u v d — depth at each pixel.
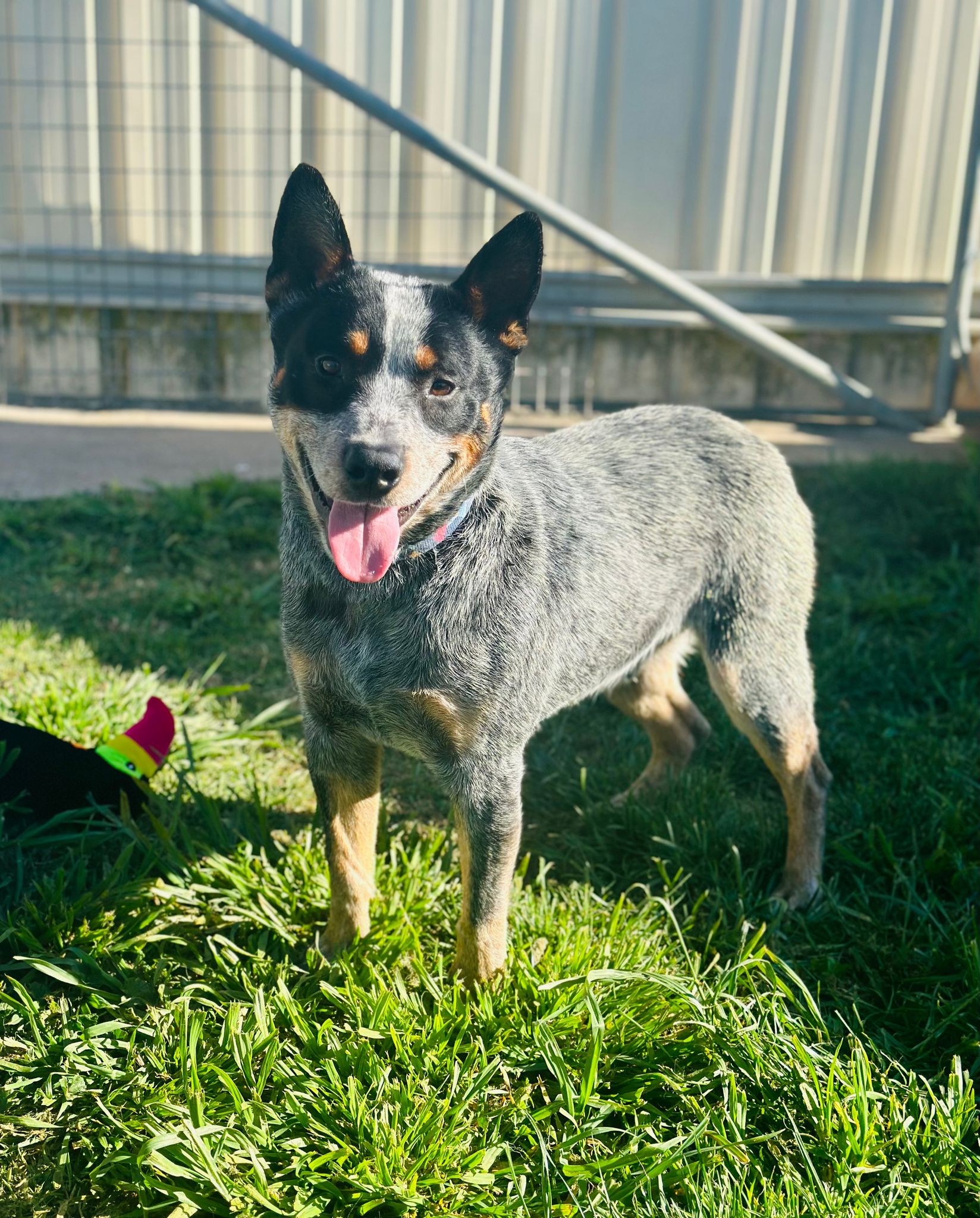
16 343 2.60
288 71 2.50
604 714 1.43
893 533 1.96
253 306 2.57
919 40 2.47
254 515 1.93
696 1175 0.76
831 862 1.12
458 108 2.54
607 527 0.98
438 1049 0.83
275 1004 0.87
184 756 1.20
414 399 0.80
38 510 1.84
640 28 2.47
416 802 1.20
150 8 2.45
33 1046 0.82
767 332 2.43
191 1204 0.73
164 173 2.55
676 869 1.10
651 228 2.60
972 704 1.41
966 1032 0.89
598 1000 0.87
